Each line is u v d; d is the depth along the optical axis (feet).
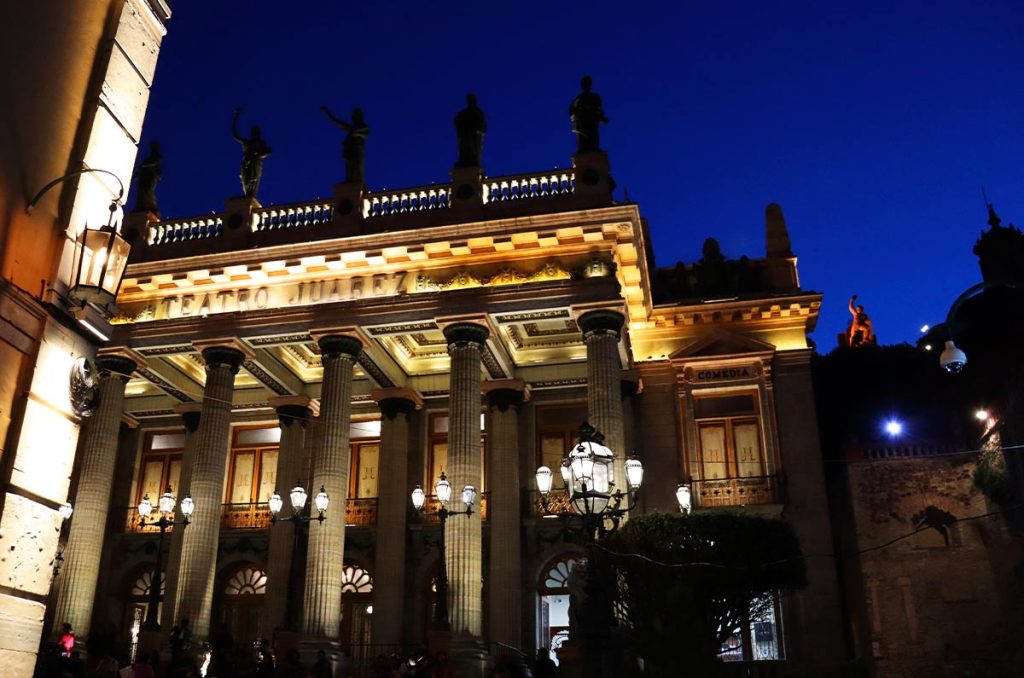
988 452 84.99
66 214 31.68
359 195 92.58
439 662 61.98
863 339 122.93
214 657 67.10
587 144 90.48
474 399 82.69
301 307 88.12
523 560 95.86
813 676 84.38
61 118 32.19
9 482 27.96
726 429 98.89
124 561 106.52
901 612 83.15
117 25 34.76
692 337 102.78
